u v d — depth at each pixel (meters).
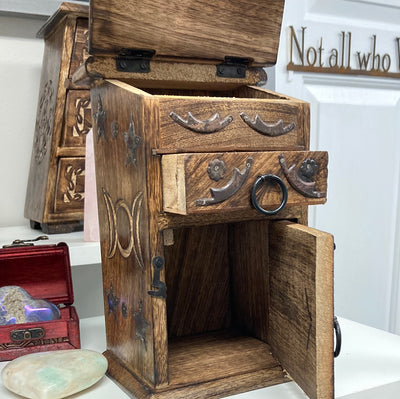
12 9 0.98
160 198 0.55
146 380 0.58
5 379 0.61
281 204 0.54
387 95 1.35
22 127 1.06
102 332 0.85
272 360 0.64
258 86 0.74
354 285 1.34
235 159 0.52
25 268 0.82
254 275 0.70
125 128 0.58
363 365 0.68
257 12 0.67
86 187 0.87
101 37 0.58
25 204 1.06
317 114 1.23
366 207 1.34
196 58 0.65
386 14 1.30
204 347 0.69
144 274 0.57
